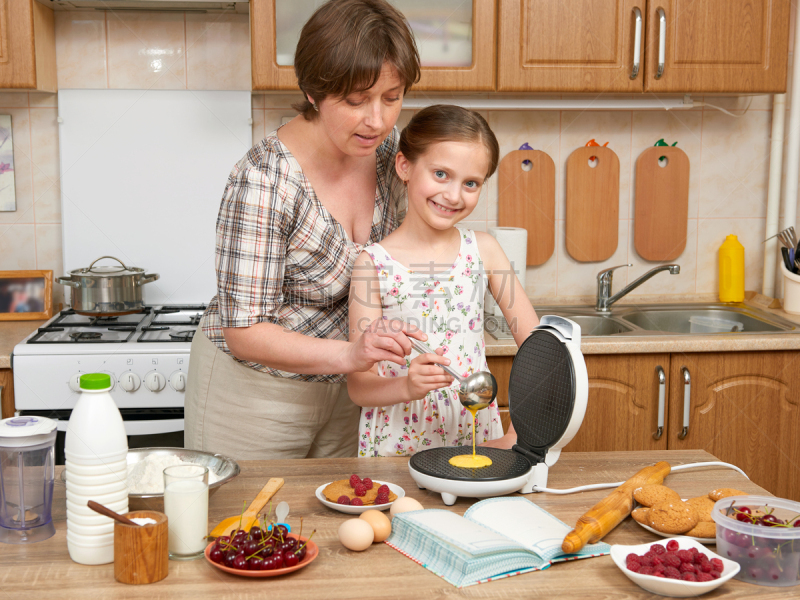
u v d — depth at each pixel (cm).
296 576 83
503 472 102
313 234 131
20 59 210
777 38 223
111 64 240
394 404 126
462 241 140
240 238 124
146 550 80
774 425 217
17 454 90
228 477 97
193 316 232
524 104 232
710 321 256
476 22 214
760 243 269
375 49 109
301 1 208
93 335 208
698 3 219
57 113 241
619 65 220
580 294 267
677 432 216
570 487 109
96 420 85
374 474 114
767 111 263
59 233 248
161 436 204
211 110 244
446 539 85
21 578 82
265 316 128
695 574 80
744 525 83
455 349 138
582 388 103
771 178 263
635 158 261
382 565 85
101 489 85
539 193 257
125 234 246
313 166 132
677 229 264
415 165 127
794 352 215
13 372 194
